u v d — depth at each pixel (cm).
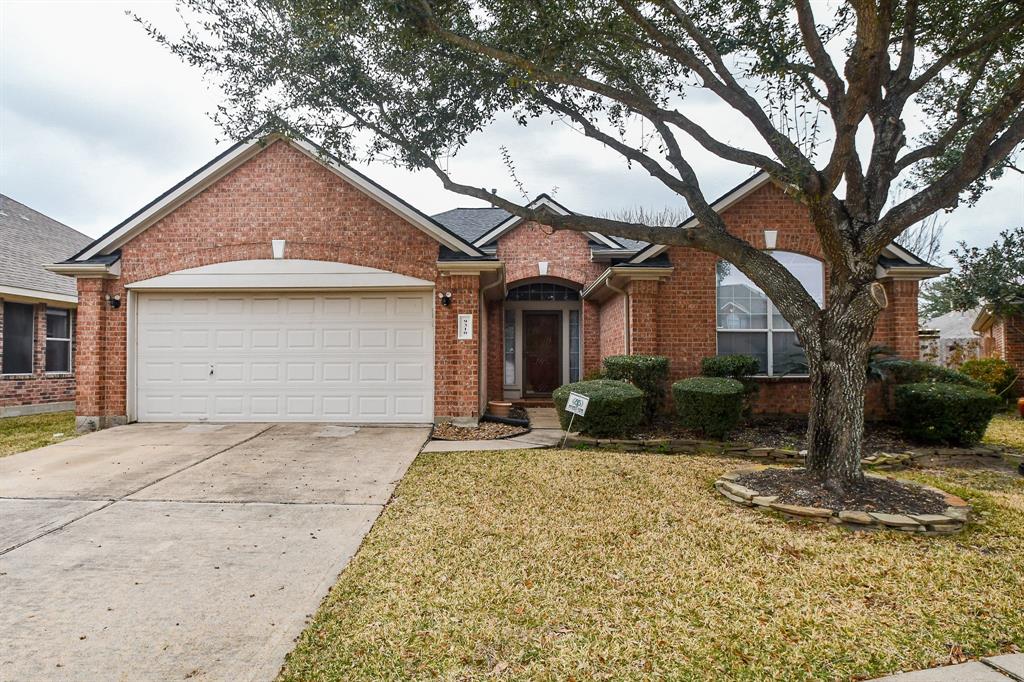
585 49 681
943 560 413
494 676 273
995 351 1638
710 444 833
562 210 1455
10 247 1403
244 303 1009
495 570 397
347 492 593
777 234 1023
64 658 288
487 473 672
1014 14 590
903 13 643
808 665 282
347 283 991
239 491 595
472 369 980
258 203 998
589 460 748
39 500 562
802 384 1005
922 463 796
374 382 998
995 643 301
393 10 584
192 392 1006
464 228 1570
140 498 570
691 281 1023
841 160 515
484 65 735
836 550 433
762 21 629
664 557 420
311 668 281
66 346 1473
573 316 1534
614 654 291
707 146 632
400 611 338
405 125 805
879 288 541
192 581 381
